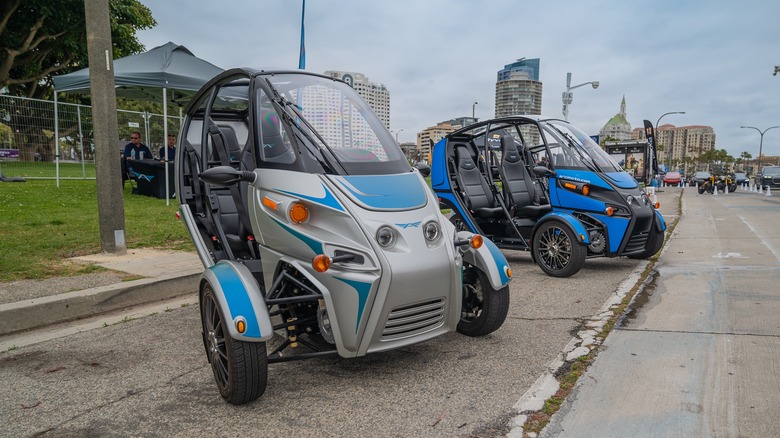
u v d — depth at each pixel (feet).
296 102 12.45
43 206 33.42
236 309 9.73
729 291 18.38
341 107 12.81
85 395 10.54
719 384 10.77
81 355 12.65
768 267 22.33
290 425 9.29
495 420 9.39
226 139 16.74
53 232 25.11
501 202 24.32
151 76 36.14
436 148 26.32
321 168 11.28
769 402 9.95
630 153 85.87
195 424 9.35
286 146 11.73
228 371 9.82
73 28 78.07
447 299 11.10
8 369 11.83
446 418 9.47
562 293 18.78
